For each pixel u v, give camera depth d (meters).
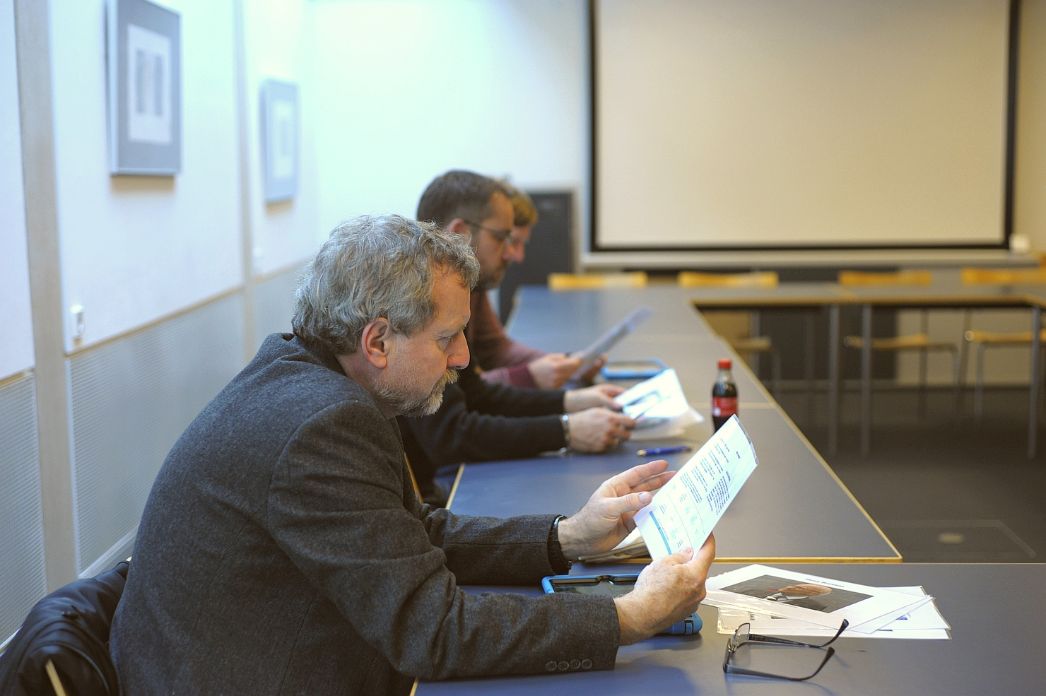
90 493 4.02
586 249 8.45
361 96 8.51
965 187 8.27
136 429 4.54
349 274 1.57
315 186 8.48
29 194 3.50
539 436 2.80
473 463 2.81
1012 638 1.61
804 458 2.77
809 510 2.31
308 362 1.61
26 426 3.47
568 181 8.52
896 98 8.21
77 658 1.42
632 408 3.05
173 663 1.49
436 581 1.50
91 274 4.05
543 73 8.42
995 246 8.32
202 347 5.52
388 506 1.50
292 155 7.50
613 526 1.87
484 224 3.10
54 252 3.70
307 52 8.18
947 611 1.72
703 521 1.64
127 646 1.53
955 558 4.43
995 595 1.79
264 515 1.48
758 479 2.57
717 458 1.72
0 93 3.29
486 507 2.41
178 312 5.14
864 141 8.26
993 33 8.12
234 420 1.53
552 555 1.88
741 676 1.50
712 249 8.41
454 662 1.46
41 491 3.57
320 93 8.51
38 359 3.57
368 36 8.45
